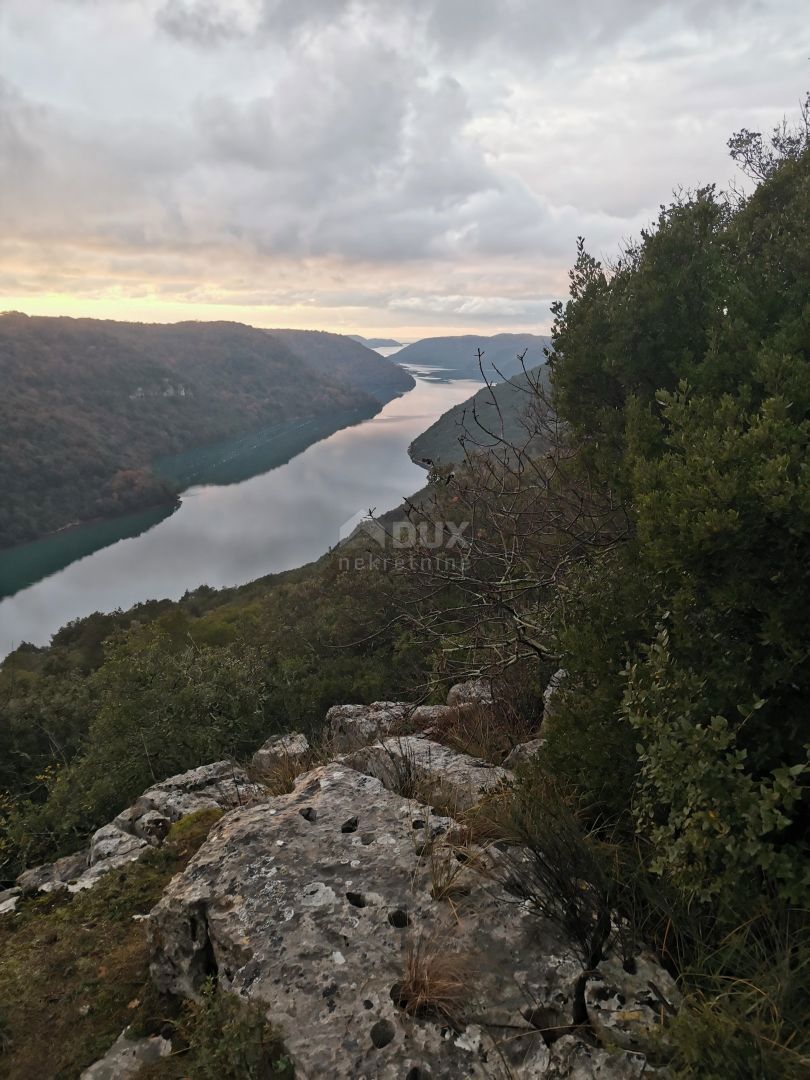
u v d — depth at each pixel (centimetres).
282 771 383
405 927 204
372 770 343
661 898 192
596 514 398
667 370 333
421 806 272
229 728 727
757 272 322
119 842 360
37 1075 192
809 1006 154
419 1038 168
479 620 430
